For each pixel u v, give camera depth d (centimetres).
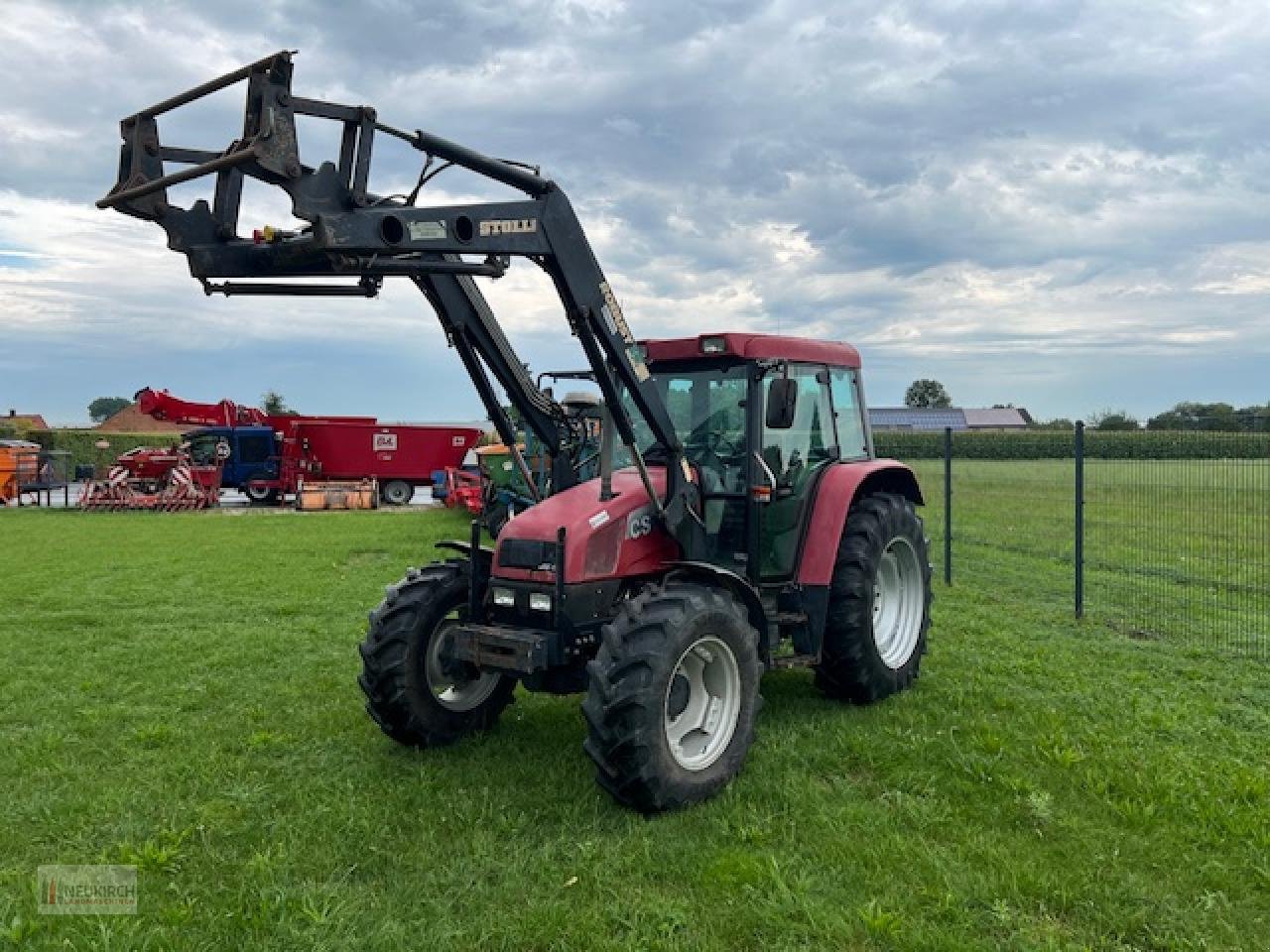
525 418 567
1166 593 986
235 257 430
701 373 577
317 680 684
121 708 616
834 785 475
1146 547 1300
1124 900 359
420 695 524
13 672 710
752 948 335
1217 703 600
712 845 406
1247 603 935
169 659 746
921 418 6681
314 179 395
